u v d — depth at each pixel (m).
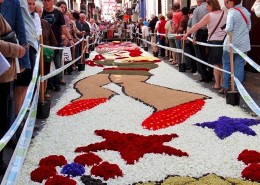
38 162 4.27
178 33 12.47
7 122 4.26
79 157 4.28
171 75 11.19
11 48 3.76
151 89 8.75
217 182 3.64
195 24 8.96
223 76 7.80
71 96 8.08
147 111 6.64
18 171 3.40
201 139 5.04
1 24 3.90
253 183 3.63
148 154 4.48
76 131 5.50
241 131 5.25
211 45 8.09
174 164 4.20
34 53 5.55
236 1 7.13
